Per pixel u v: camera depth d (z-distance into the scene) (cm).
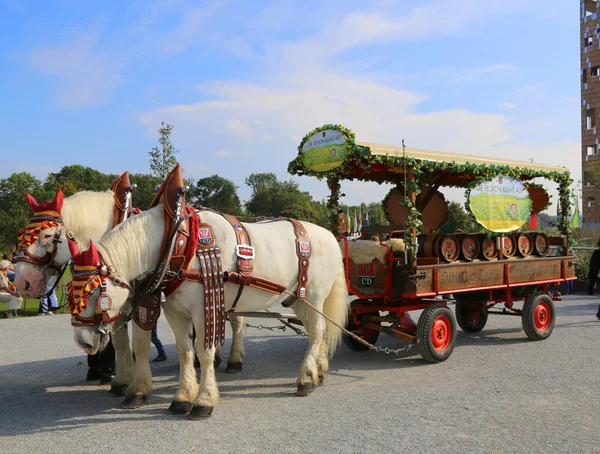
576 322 1048
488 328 1007
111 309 470
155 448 432
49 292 543
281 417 507
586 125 5181
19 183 6625
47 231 514
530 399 551
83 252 459
